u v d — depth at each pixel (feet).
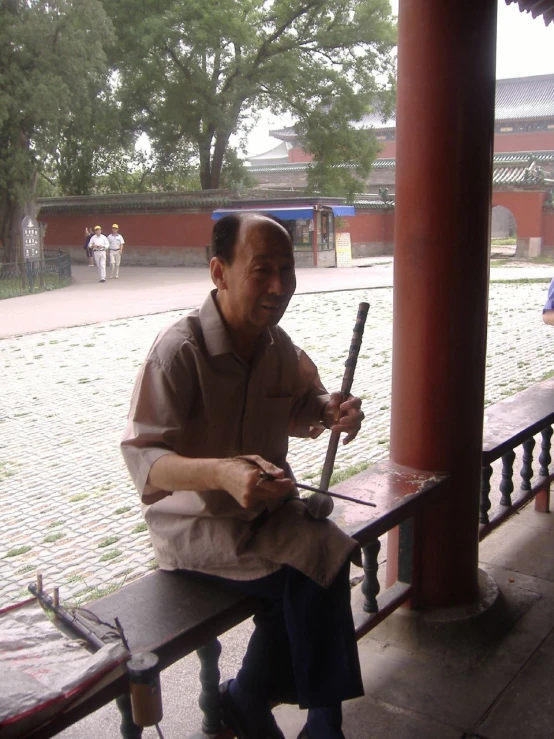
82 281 78.64
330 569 5.63
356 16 91.25
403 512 8.22
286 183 154.30
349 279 71.97
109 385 30.68
